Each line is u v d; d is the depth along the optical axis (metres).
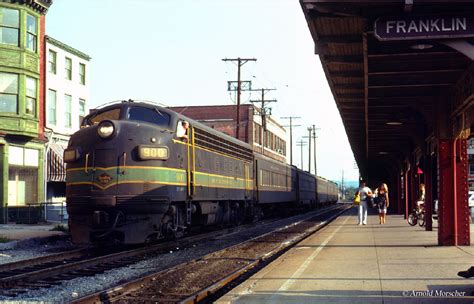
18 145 27.33
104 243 15.45
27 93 27.67
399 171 40.53
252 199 26.84
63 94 33.25
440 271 9.95
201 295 8.75
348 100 18.97
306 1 9.33
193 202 18.31
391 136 28.52
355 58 13.32
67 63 34.09
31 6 27.73
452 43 8.97
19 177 27.53
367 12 9.32
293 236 20.25
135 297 8.83
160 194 15.13
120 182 14.75
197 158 18.03
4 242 17.00
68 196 15.34
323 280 9.13
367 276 9.48
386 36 9.01
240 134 56.19
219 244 17.64
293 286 8.62
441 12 8.91
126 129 15.09
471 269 8.21
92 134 15.20
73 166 15.33
